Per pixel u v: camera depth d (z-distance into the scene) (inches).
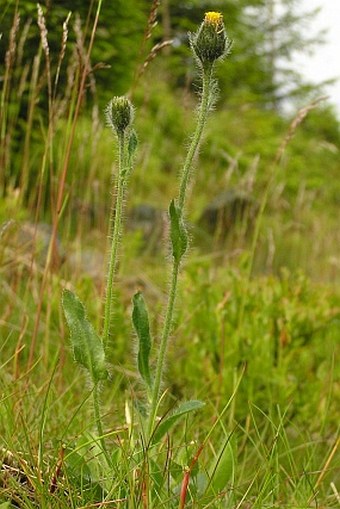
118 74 211.8
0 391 91.9
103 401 109.7
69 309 71.1
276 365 131.5
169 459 74.2
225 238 289.4
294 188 400.5
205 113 67.8
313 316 138.1
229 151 402.0
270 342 130.2
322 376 129.5
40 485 69.1
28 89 170.1
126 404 85.0
